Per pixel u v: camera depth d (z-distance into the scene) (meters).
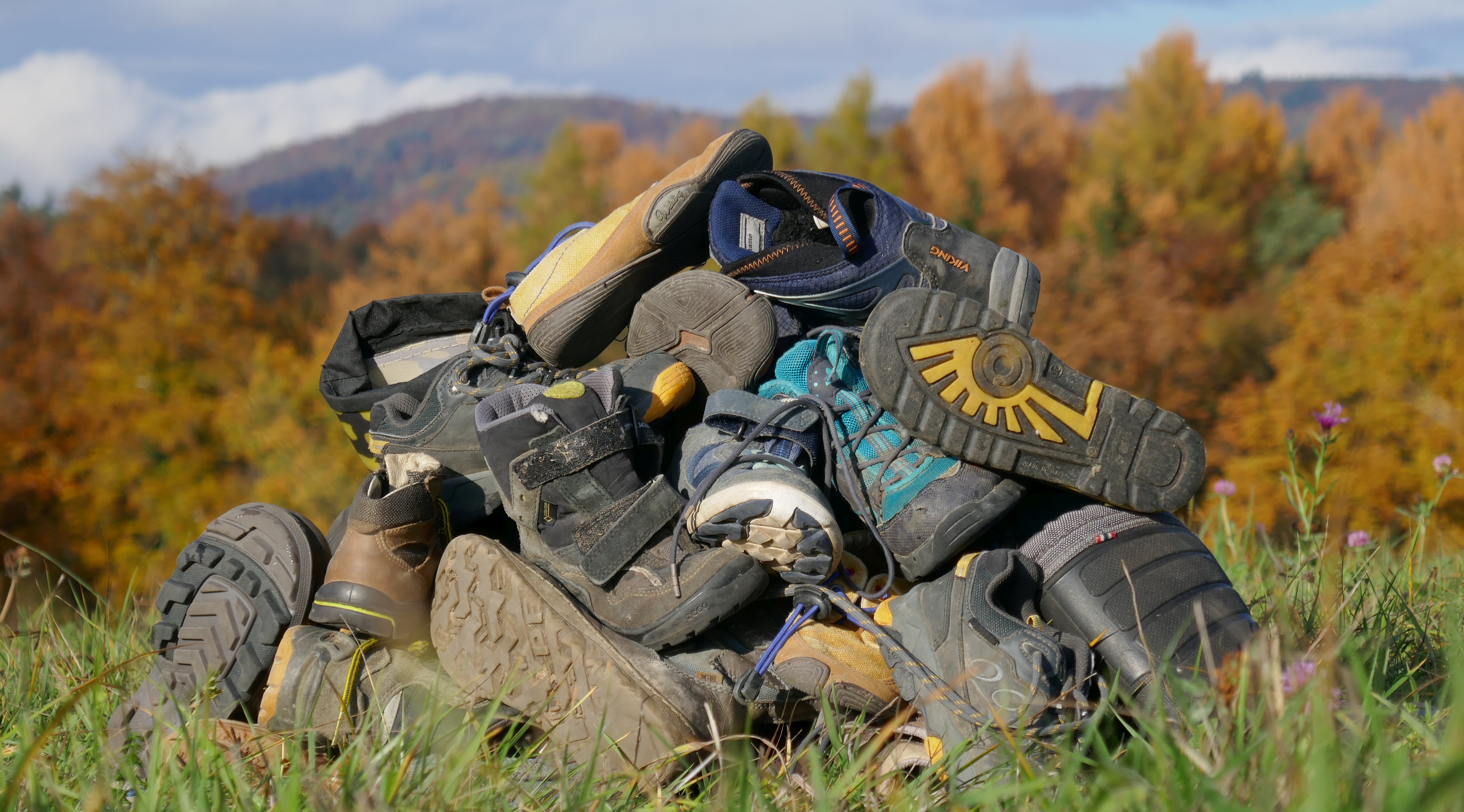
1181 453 2.00
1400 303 30.08
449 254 50.75
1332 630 1.81
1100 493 2.01
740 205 2.39
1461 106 47.25
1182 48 47.34
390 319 2.55
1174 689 1.63
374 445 2.37
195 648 2.08
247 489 32.00
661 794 1.53
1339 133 60.88
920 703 1.76
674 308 2.26
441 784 1.41
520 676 1.86
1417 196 39.34
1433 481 19.44
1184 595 1.93
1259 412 30.67
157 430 32.72
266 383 32.75
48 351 37.09
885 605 1.94
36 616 2.75
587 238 2.41
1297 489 2.91
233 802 1.47
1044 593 2.00
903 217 2.18
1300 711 1.28
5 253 43.38
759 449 2.08
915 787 1.51
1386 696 1.61
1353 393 28.94
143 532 30.66
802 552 1.90
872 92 42.62
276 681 1.96
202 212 46.28
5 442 32.62
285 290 48.97
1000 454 1.99
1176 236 41.25
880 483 2.06
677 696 1.74
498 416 2.04
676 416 2.32
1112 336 34.31
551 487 1.97
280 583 2.06
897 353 1.98
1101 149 47.16
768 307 2.21
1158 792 1.21
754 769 1.62
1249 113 47.88
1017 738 1.45
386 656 1.99
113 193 44.44
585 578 1.97
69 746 1.76
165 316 40.47
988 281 2.15
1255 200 45.75
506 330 2.54
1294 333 32.88
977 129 45.50
